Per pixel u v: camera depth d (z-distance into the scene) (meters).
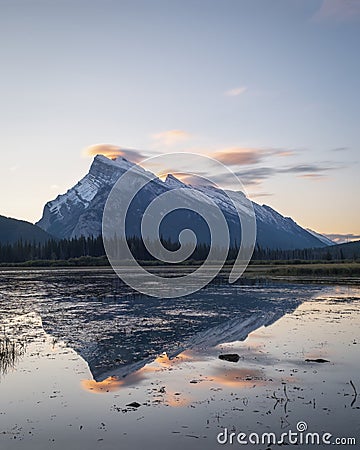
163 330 26.48
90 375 17.12
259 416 12.77
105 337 24.48
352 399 14.05
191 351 21.00
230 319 30.20
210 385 15.70
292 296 43.72
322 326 26.86
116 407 13.61
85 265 152.38
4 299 44.09
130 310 35.44
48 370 17.86
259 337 23.94
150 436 11.54
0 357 19.80
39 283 66.88
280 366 18.06
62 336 24.80
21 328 27.39
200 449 10.79
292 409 13.25
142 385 15.80
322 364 18.27
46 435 11.66
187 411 13.20
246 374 16.98
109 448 10.89
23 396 14.74
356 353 20.00
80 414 13.07
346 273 79.75
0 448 10.95
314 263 130.38
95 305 38.94
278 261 143.25
